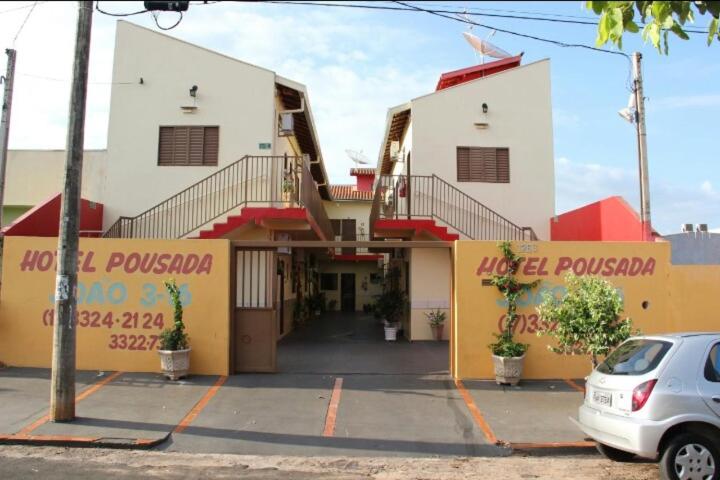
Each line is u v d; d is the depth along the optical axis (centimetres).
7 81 1180
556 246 1031
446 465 641
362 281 3072
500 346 986
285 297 1778
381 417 803
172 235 1494
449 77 1944
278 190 1578
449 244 1046
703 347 566
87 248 1039
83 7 774
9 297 1044
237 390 921
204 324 1023
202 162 1517
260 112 1527
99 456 648
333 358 1233
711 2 390
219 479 579
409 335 1580
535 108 1658
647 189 1189
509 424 779
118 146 1520
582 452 692
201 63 1545
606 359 641
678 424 538
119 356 1023
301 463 641
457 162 1630
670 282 1043
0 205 1167
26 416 765
